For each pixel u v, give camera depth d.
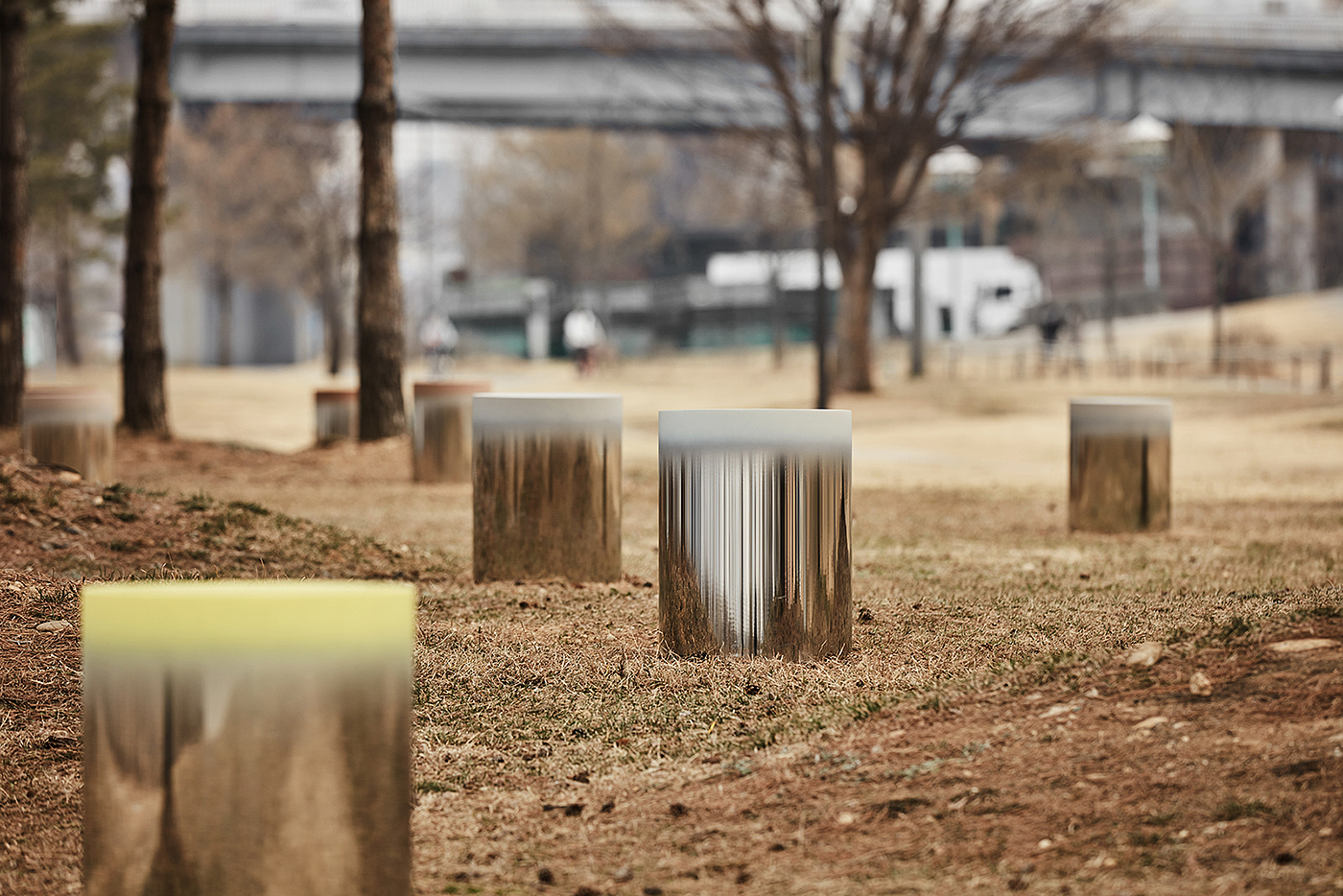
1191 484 25.61
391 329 31.09
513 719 8.92
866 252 55.53
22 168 34.97
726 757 7.90
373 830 5.16
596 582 13.62
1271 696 7.45
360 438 31.03
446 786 7.68
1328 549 15.77
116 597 5.12
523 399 13.52
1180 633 9.26
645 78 76.50
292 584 5.36
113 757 5.13
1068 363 60.16
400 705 5.25
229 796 5.04
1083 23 51.25
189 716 5.05
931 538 18.02
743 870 6.16
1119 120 68.69
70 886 6.31
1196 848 5.84
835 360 58.62
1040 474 29.03
